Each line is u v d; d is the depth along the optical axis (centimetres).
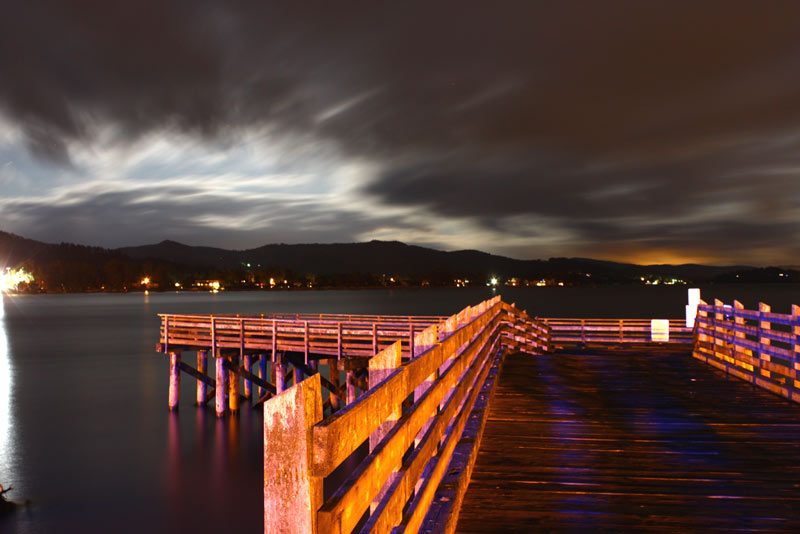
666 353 1486
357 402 198
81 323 8100
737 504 468
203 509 1480
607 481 521
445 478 444
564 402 862
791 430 698
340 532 171
